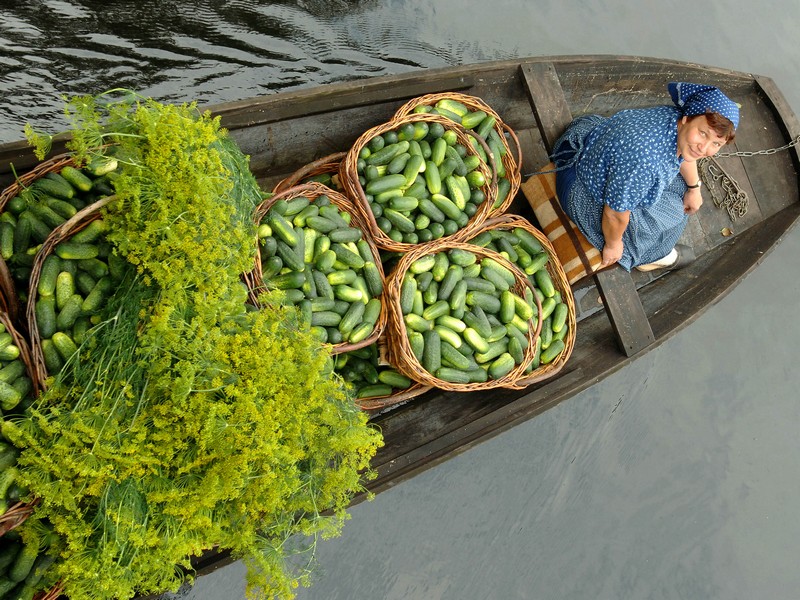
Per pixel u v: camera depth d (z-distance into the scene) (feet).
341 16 17.89
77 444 8.33
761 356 20.57
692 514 18.65
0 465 8.63
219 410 8.59
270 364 9.11
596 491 18.03
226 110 12.55
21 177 10.37
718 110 12.01
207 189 9.39
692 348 19.81
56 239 9.80
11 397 9.02
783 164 19.19
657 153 12.84
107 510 8.05
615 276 15.55
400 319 12.31
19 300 10.36
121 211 9.48
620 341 15.56
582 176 14.01
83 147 8.93
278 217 11.42
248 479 8.89
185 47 16.56
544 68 15.60
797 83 24.32
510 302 13.35
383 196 12.84
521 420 14.39
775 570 18.80
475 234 13.82
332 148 14.61
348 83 13.53
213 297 9.20
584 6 21.85
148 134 9.20
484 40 20.16
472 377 12.97
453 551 16.29
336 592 15.07
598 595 17.37
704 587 18.13
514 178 14.64
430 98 13.83
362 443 9.46
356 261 12.19
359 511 15.30
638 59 16.93
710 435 19.44
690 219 18.34
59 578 9.12
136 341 9.09
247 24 16.94
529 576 16.90
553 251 14.62
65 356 9.56
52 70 15.66
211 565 11.62
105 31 15.79
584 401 18.15
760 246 18.19
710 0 23.86
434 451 13.66
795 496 19.65
